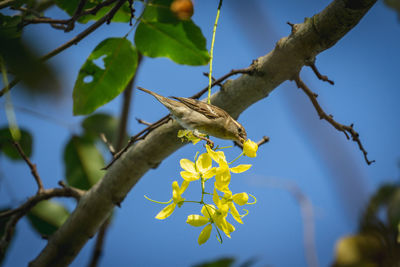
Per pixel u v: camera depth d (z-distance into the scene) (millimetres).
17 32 3838
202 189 3805
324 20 3883
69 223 3967
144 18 3930
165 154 3947
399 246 3947
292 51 3900
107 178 3959
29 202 3961
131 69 3951
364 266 3951
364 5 3861
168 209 3801
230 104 3938
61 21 3850
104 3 3855
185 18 3918
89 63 3939
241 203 3803
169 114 3914
